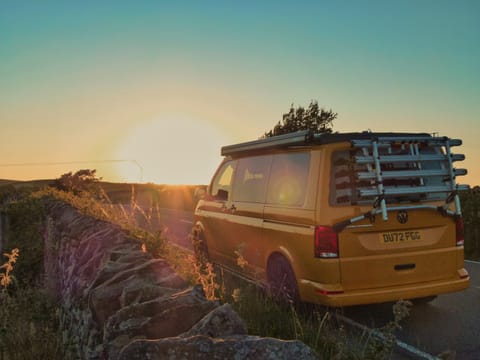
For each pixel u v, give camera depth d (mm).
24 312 6164
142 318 2701
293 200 5375
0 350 4523
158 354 2055
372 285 4922
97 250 4996
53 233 8633
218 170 7914
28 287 8203
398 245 5012
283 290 5352
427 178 5391
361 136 5168
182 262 5020
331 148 5016
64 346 4414
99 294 3320
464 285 5277
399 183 5168
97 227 6168
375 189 4742
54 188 19781
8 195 19891
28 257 10641
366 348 3271
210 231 7742
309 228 4980
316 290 4863
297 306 5199
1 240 12328
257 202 6203
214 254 7664
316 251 4855
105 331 2744
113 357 2414
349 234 4844
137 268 3627
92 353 3176
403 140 4914
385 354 2943
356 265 4840
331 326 4938
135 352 2064
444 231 5262
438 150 5500
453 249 5297
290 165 5598
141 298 3049
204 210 8031
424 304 6035
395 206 5000
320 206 4902
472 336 4789
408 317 5484
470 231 10984
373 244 4918
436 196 5277
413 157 4969
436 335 4840
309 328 3975
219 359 2033
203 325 2391
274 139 5914
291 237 5254
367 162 4738
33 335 4660
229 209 6996
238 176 7004
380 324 5195
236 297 4086
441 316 5508
